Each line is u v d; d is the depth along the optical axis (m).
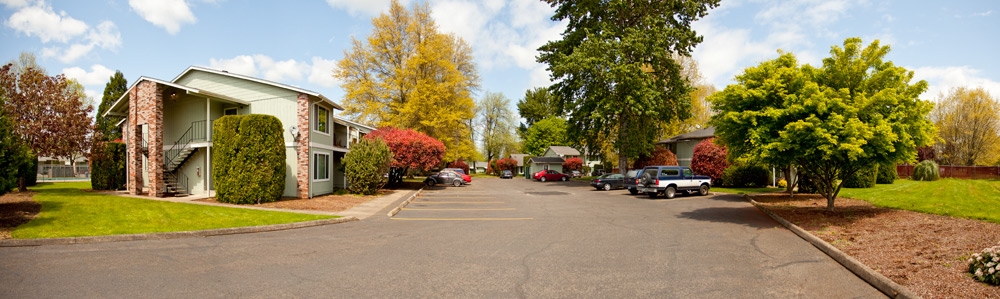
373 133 31.45
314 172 21.61
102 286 6.02
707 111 45.03
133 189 20.84
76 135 22.06
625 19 34.06
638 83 30.58
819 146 11.51
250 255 8.15
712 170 29.81
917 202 14.07
